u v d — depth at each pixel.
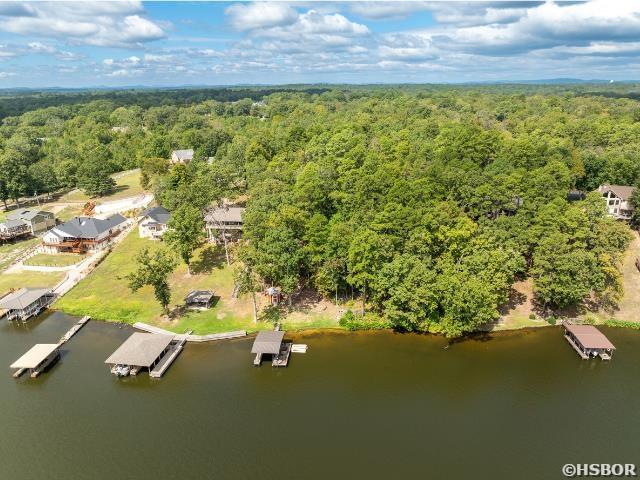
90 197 143.88
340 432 50.59
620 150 118.06
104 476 44.78
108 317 76.00
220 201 110.81
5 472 45.34
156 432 50.66
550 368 62.22
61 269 92.50
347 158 109.44
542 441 49.44
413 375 60.75
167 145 189.75
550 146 113.12
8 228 108.31
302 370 61.91
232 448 48.19
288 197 89.12
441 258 73.00
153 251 97.44
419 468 45.69
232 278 84.88
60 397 56.81
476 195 82.50
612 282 77.25
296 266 74.94
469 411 54.16
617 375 60.91
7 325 74.56
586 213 77.94
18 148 175.12
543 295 70.88
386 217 75.50
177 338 69.12
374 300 72.94
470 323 66.81
